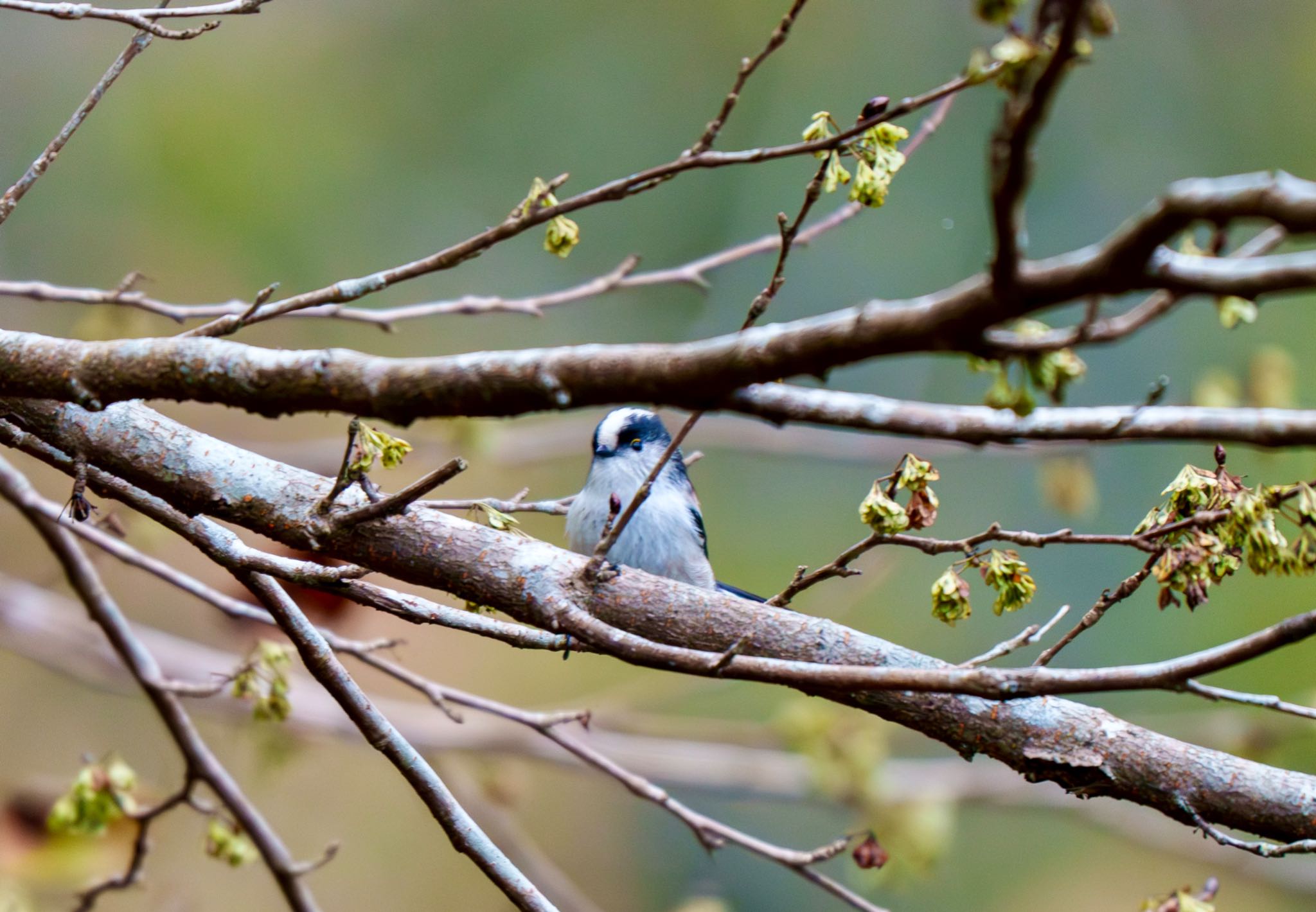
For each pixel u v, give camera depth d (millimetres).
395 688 14086
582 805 15281
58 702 12430
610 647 4477
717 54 16469
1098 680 3859
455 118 15969
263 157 14992
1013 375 4148
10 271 13781
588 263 15820
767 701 14438
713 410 3684
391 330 6832
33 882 8430
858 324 3270
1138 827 11398
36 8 4934
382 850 13461
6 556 11508
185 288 14312
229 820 6859
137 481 5254
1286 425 3771
